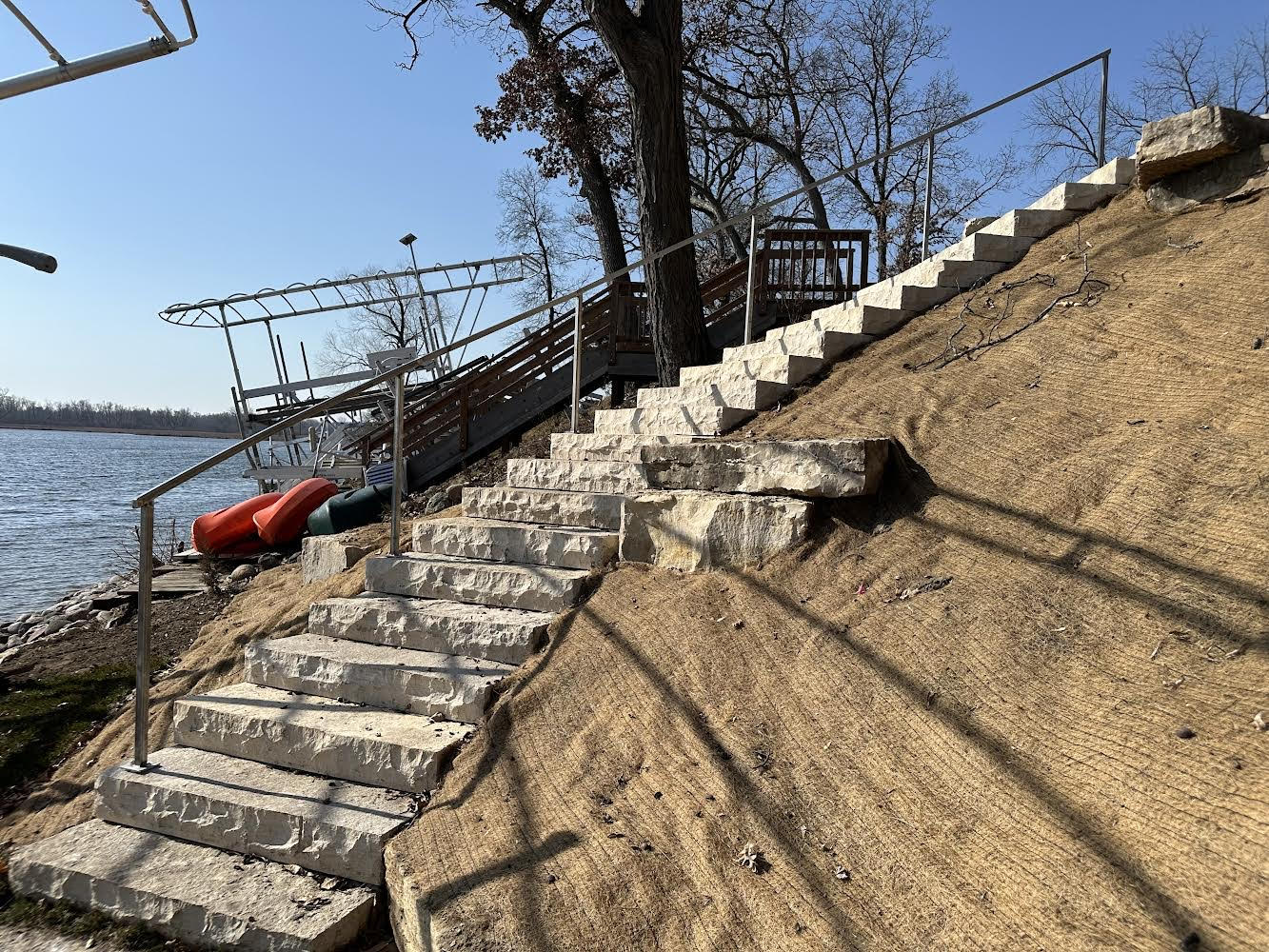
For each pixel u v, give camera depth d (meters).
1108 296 4.78
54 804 4.59
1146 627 2.58
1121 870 1.92
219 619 7.13
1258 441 3.07
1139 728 2.26
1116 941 1.79
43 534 22.69
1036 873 2.02
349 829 3.30
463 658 4.35
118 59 4.73
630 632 3.91
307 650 4.56
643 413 6.67
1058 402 4.04
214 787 3.78
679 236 9.23
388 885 3.11
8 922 3.45
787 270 11.10
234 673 5.61
